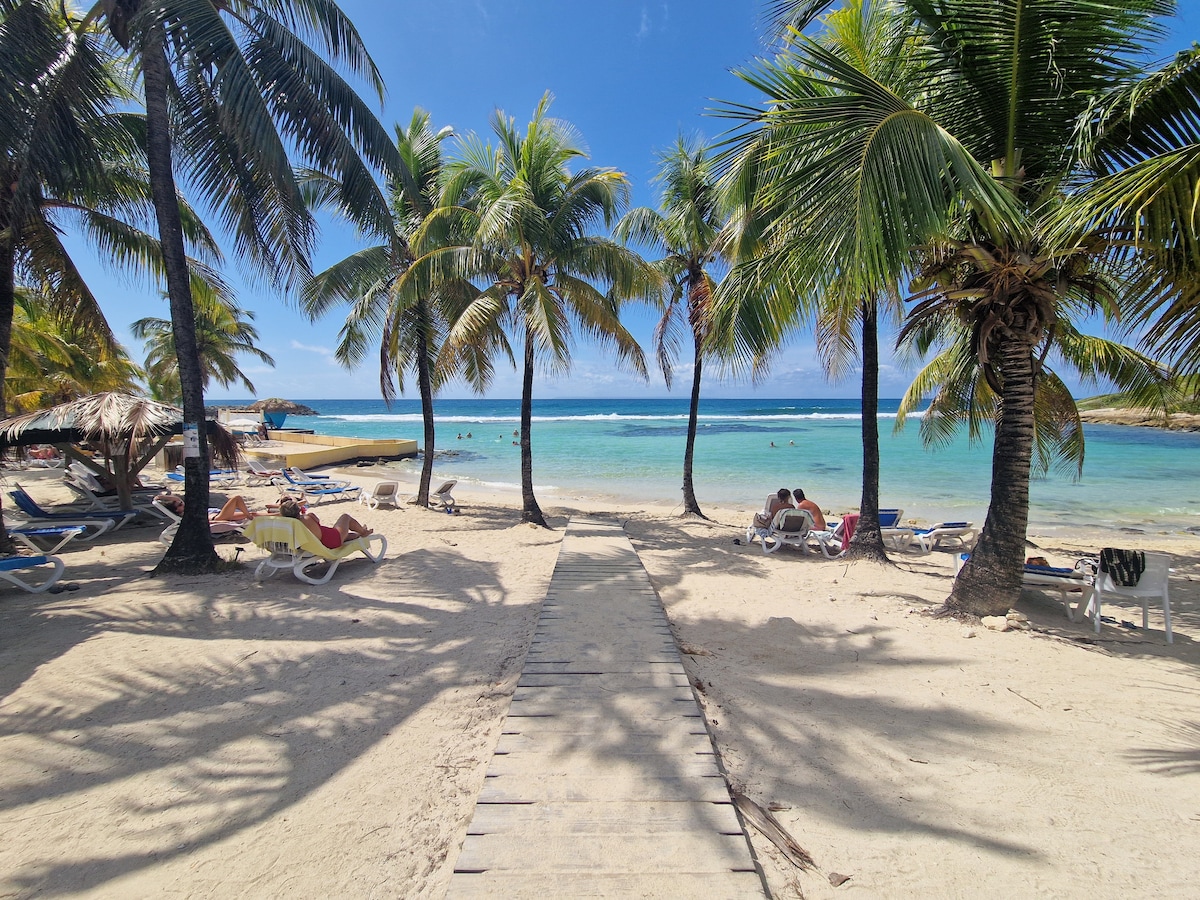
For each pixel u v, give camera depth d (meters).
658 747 2.78
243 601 5.42
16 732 3.09
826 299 5.27
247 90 5.71
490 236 8.18
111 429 7.25
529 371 10.32
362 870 2.13
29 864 2.16
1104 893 2.03
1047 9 4.12
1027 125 4.73
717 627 4.92
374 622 4.89
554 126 9.70
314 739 3.05
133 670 3.88
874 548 7.90
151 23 5.59
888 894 2.01
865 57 5.70
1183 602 6.50
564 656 3.90
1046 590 6.29
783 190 4.15
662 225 11.30
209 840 2.30
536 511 10.38
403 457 25.44
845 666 4.08
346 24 6.90
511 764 2.62
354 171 6.79
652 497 15.67
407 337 11.93
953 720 3.30
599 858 2.06
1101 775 2.77
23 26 5.57
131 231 8.47
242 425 25.62
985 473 19.06
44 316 15.20
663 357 12.09
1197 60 3.73
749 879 1.98
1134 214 3.73
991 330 4.94
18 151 5.79
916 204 3.60
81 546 7.81
